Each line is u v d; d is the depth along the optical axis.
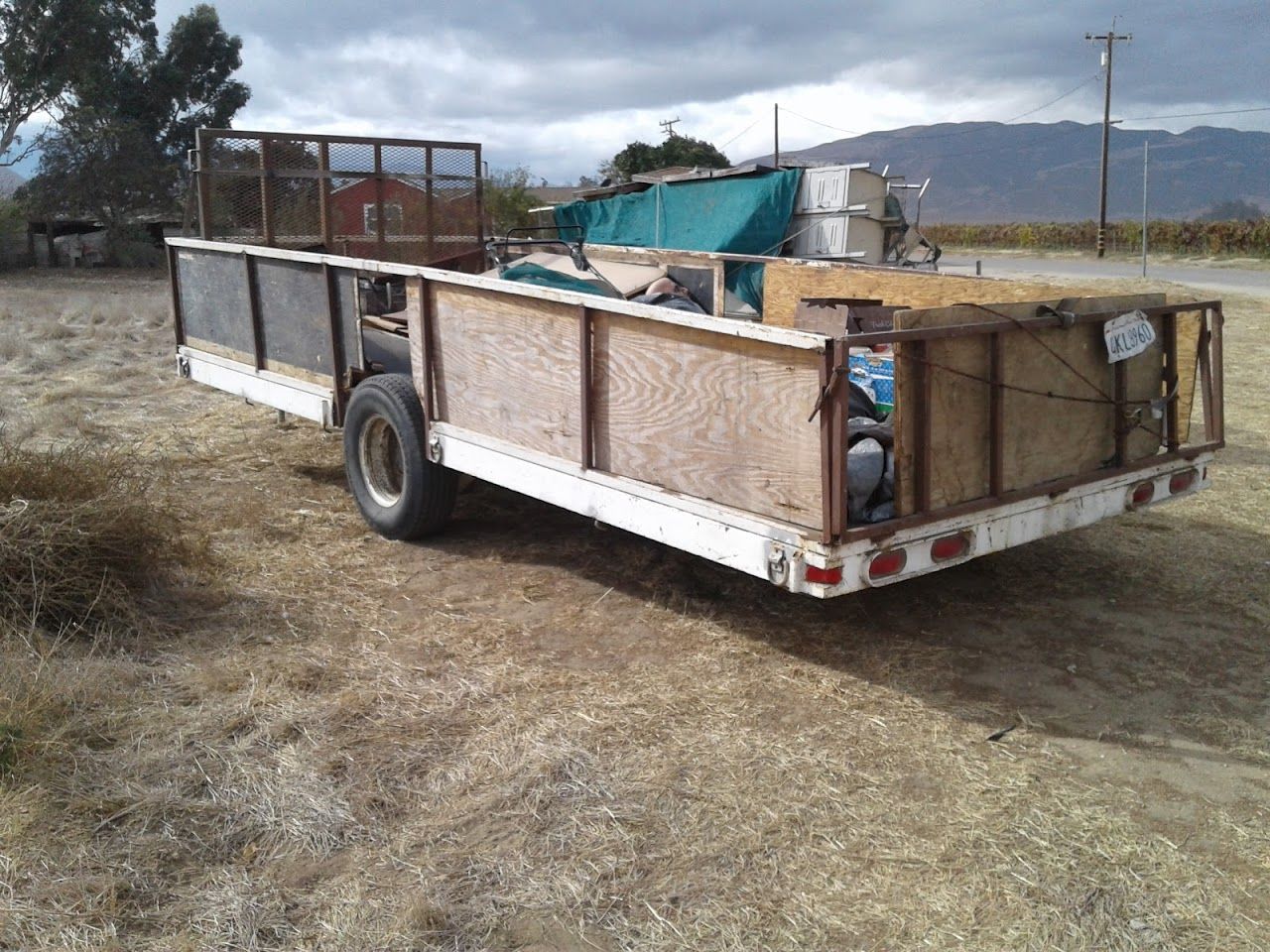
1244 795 3.53
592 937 2.80
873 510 4.01
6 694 3.66
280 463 7.77
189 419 9.30
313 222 8.37
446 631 4.79
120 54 44.22
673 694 4.19
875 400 5.14
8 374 11.31
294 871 3.03
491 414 5.35
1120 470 4.70
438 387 5.69
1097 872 3.11
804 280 7.42
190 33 45.91
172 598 4.89
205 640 4.53
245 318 7.19
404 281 5.98
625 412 4.57
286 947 2.72
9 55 39.69
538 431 5.07
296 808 3.31
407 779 3.52
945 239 58.44
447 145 8.95
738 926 2.85
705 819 3.34
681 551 5.92
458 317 5.43
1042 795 3.52
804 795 3.49
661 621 4.95
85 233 40.81
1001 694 4.25
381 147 8.58
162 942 2.72
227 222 8.01
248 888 2.94
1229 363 12.86
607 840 3.21
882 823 3.35
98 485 4.94
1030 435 4.37
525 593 5.28
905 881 3.06
